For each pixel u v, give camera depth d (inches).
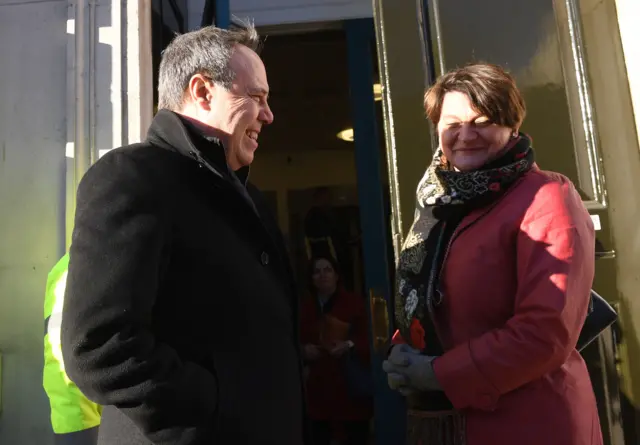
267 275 47.0
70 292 37.3
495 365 46.8
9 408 83.6
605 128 82.9
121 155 42.3
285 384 45.2
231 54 48.8
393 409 106.7
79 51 86.7
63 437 66.5
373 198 117.6
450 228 54.1
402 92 84.6
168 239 40.9
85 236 38.3
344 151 208.1
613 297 78.9
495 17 84.9
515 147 53.7
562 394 48.8
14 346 84.4
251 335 43.3
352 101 120.0
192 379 38.8
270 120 53.0
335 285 119.3
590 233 50.3
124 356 36.2
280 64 152.1
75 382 36.9
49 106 87.7
